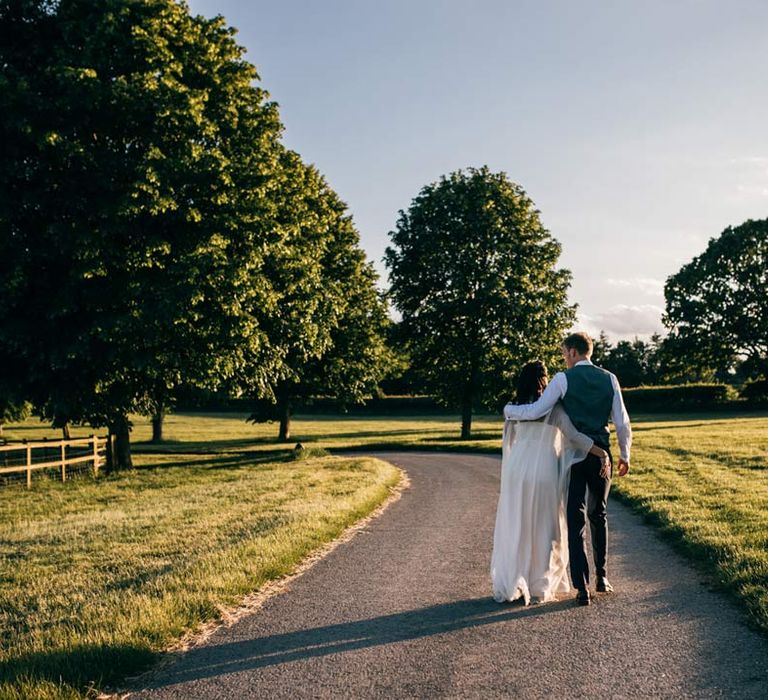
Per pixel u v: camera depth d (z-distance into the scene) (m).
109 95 16.23
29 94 15.67
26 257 15.94
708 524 8.08
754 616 4.70
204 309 17.91
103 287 16.69
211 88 19.81
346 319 37.53
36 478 19.48
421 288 37.09
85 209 16.20
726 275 52.66
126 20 17.53
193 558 7.48
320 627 5.00
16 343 15.99
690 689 3.68
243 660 4.39
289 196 22.75
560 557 5.63
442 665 4.15
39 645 4.70
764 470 14.22
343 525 9.47
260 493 13.86
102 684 4.07
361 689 3.84
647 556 7.05
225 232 18.36
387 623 5.02
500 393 35.94
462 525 9.38
